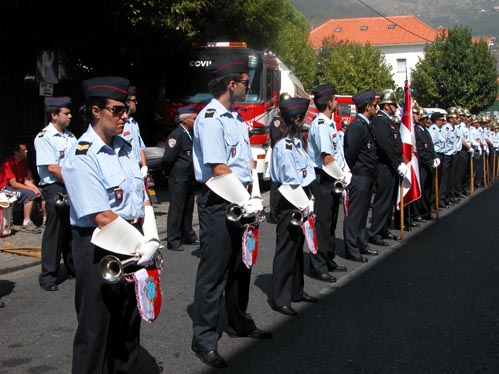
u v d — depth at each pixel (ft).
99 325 11.43
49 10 34.60
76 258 11.50
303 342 16.31
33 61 38.01
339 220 36.50
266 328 17.34
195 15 45.93
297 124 18.03
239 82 14.65
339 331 17.15
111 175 11.24
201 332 14.90
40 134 20.81
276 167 17.99
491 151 62.44
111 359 12.23
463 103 147.54
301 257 19.31
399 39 188.75
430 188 36.40
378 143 28.07
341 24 198.18
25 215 30.68
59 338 16.72
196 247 28.45
